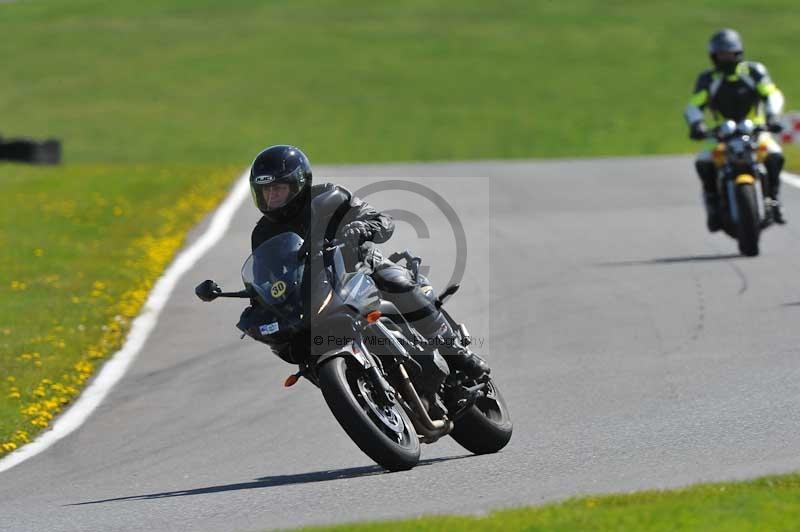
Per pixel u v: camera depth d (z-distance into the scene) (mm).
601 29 176625
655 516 17234
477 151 117562
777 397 27641
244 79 157625
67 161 115625
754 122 49469
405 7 196875
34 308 44188
